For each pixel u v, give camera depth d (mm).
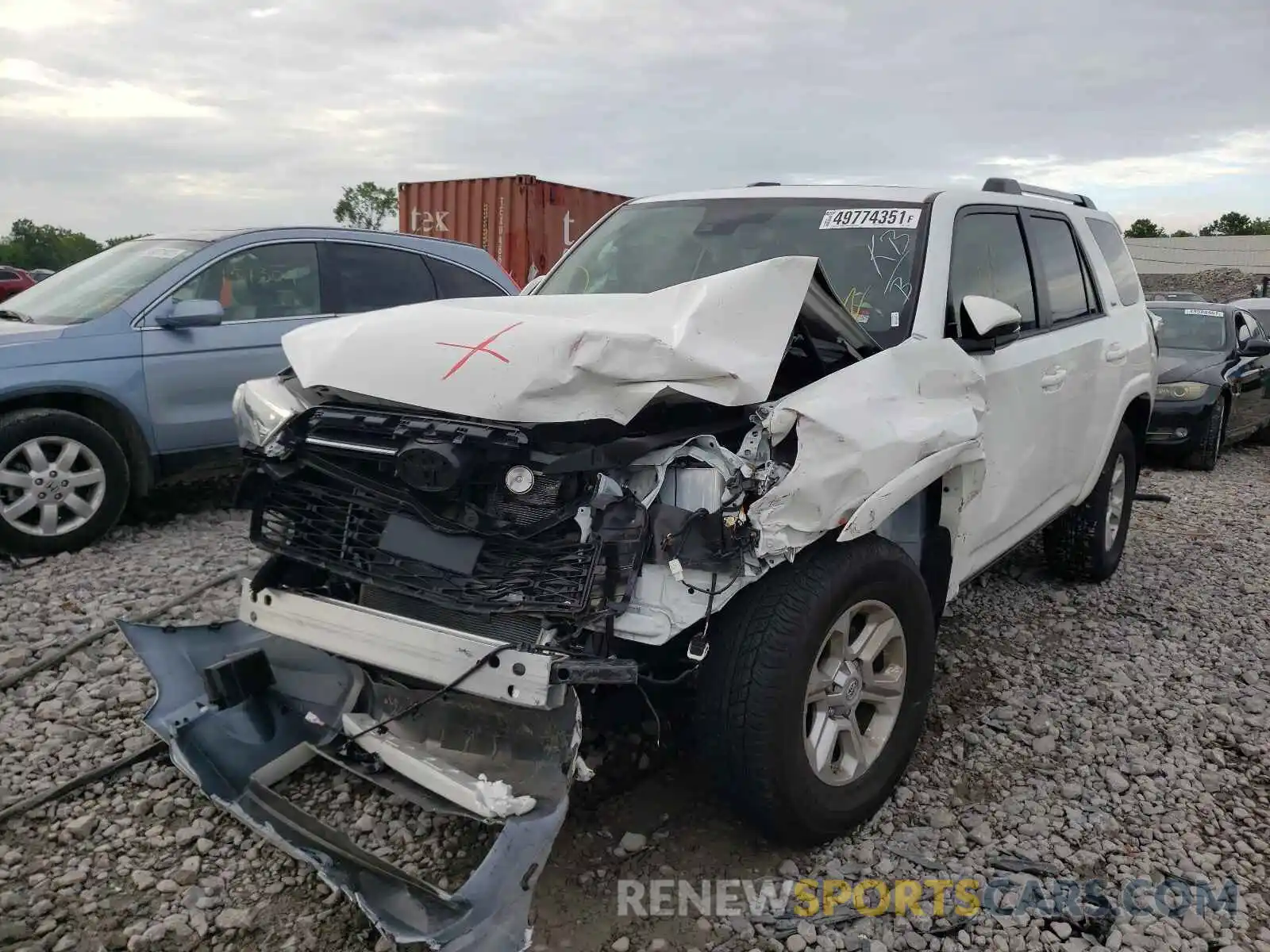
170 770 3402
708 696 2855
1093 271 5379
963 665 4668
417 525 2775
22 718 3779
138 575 5340
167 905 2777
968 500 3533
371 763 3027
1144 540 7105
